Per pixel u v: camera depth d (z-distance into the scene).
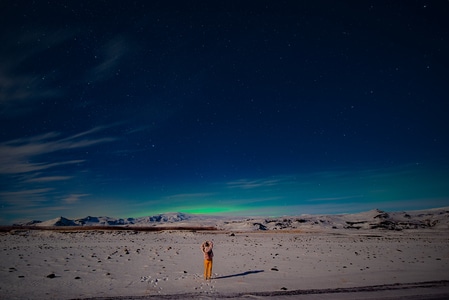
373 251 26.98
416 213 193.62
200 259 20.62
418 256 23.16
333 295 10.20
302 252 25.91
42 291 10.63
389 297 9.93
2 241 36.41
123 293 10.44
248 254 24.17
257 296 10.04
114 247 29.22
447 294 10.43
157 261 19.25
